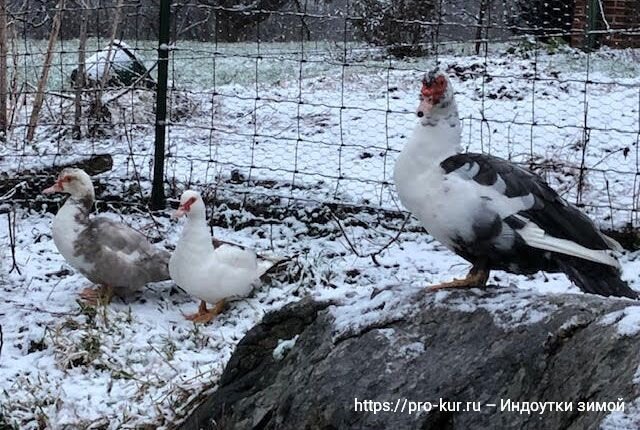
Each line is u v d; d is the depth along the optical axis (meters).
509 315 3.13
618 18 9.70
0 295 4.50
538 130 6.50
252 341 3.62
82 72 6.27
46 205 5.38
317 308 3.54
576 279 3.29
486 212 3.26
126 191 5.40
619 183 5.54
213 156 5.95
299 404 3.23
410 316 3.27
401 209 5.22
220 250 4.34
